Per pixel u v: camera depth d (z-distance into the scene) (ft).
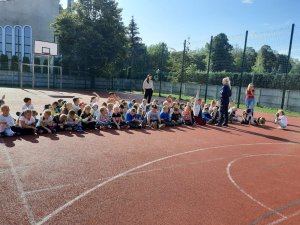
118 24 112.78
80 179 15.25
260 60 95.55
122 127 31.19
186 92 99.25
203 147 24.59
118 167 17.66
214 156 21.80
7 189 13.46
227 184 15.92
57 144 22.36
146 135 28.37
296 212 12.88
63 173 15.98
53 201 12.51
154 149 22.75
